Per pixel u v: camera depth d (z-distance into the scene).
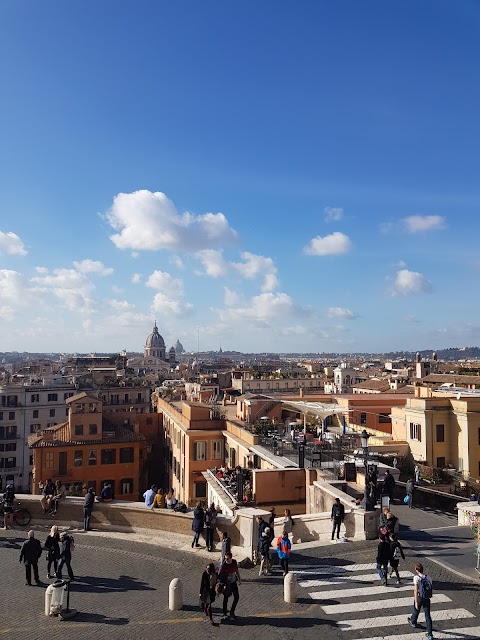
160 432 73.88
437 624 15.26
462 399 45.41
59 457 61.94
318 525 23.22
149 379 164.75
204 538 23.09
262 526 19.56
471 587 17.59
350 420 54.50
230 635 14.86
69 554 18.80
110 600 17.34
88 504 24.73
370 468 27.20
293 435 39.69
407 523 25.12
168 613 16.30
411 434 47.47
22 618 16.05
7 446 97.62
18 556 21.59
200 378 150.62
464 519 24.72
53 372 152.50
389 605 16.42
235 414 57.38
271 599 17.06
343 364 174.50
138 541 23.23
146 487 67.56
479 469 44.06
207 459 48.38
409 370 141.38
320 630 15.01
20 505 25.56
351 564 19.62
